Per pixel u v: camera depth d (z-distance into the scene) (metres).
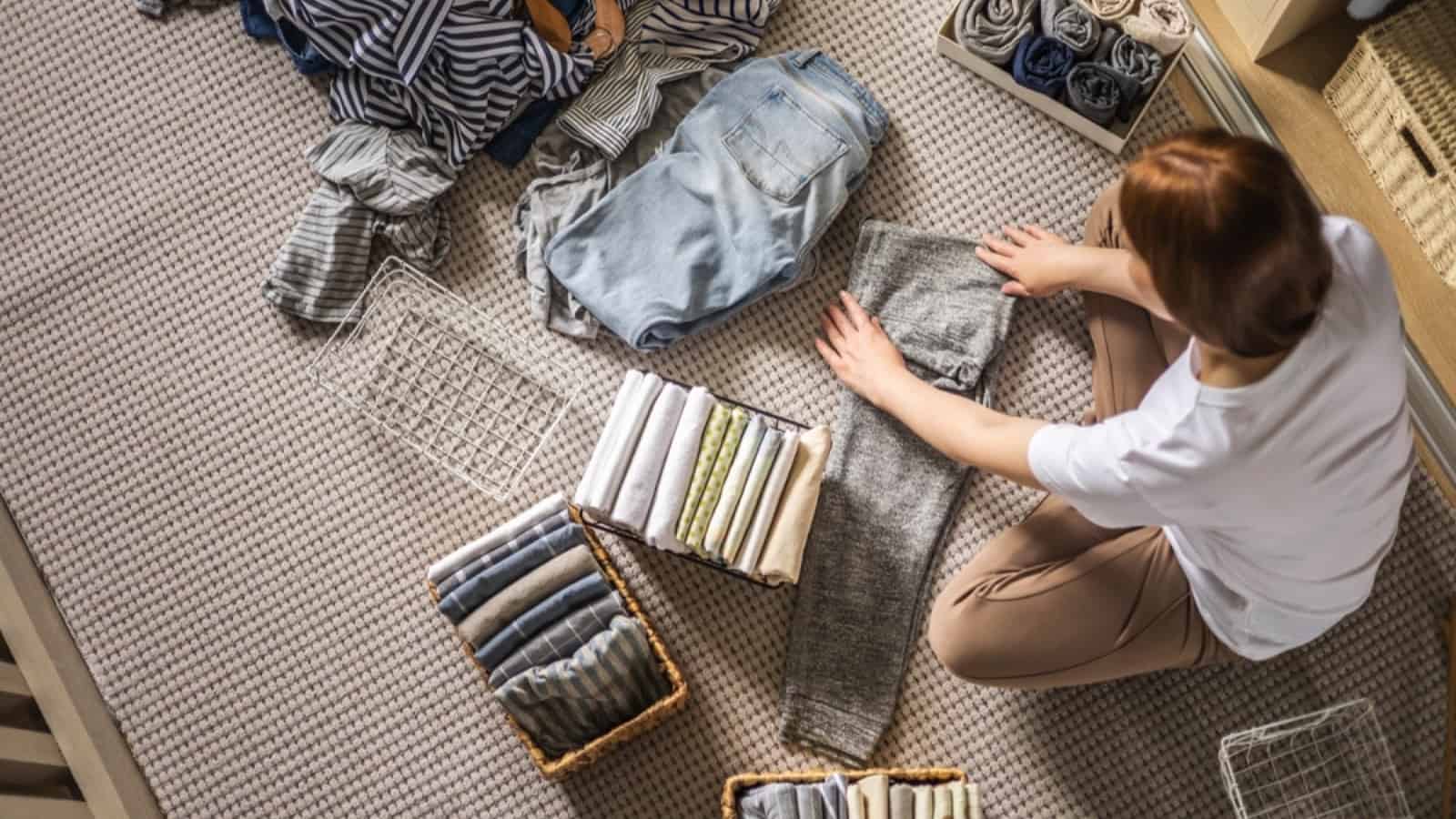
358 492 1.82
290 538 1.82
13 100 1.92
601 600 1.60
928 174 1.86
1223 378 1.06
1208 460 1.09
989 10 1.79
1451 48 1.66
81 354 1.87
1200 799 1.70
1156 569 1.46
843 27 1.91
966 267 1.79
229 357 1.86
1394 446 1.12
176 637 1.80
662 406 1.62
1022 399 1.81
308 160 1.87
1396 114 1.69
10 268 1.89
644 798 1.73
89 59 1.93
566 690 1.55
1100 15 1.76
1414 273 1.79
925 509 1.76
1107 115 1.75
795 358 1.82
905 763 1.73
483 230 1.87
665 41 1.87
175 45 1.93
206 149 1.91
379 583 1.80
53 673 1.73
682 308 1.73
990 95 1.88
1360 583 1.29
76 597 1.81
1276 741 1.70
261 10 1.91
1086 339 1.81
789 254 1.73
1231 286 0.95
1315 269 0.95
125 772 1.75
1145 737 1.72
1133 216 1.00
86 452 1.85
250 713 1.78
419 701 1.77
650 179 1.79
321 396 1.85
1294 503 1.12
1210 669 1.74
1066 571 1.51
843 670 1.73
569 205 1.83
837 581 1.74
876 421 1.77
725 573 1.77
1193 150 0.96
